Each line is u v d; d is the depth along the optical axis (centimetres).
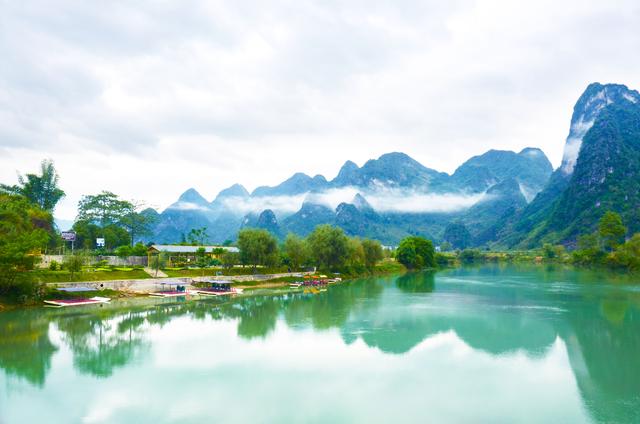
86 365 5212
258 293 11944
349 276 17850
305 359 5459
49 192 17975
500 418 3794
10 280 8606
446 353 5725
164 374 4891
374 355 5638
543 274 18800
